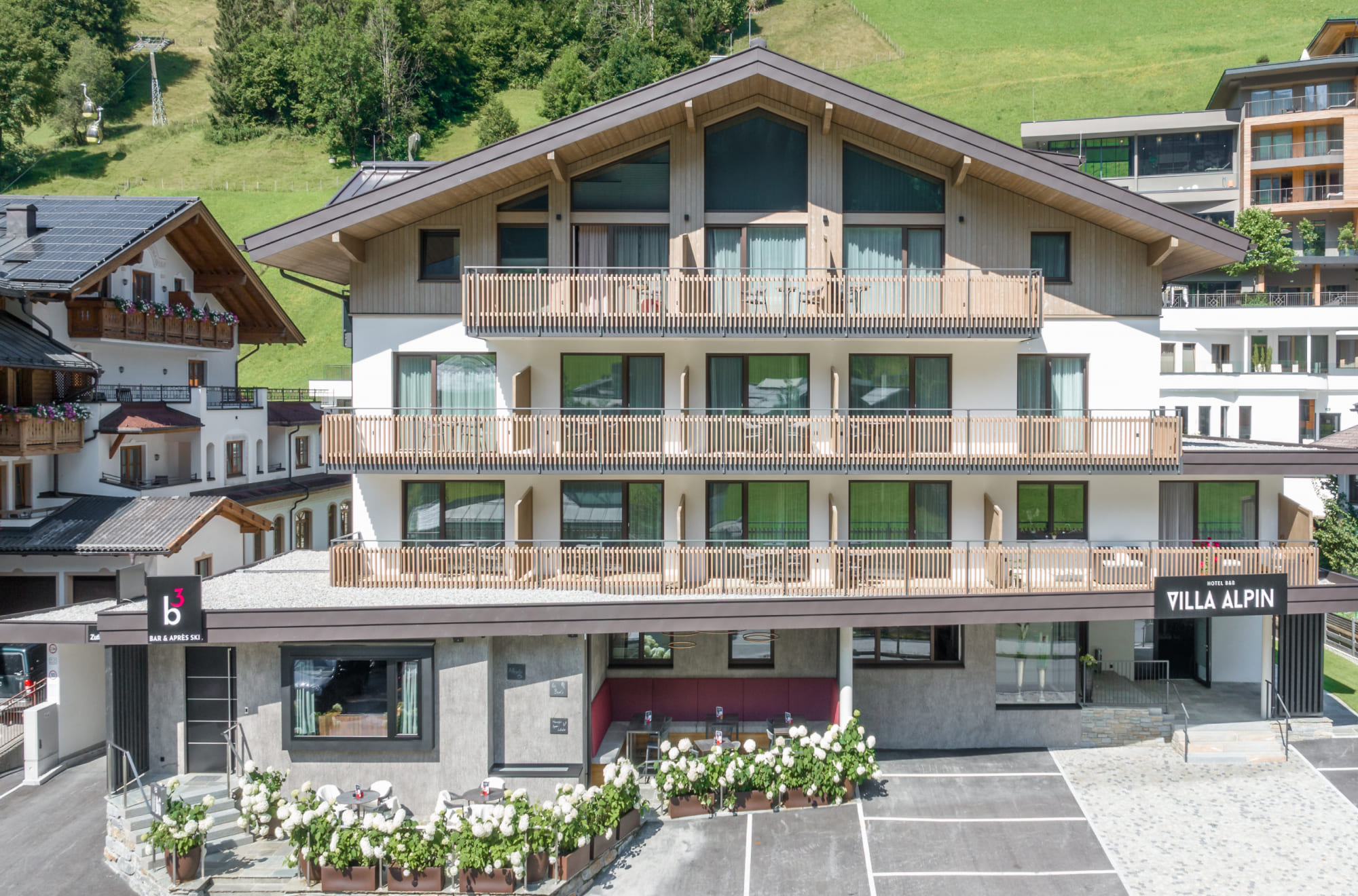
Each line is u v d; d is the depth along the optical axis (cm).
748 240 2020
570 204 1997
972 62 10656
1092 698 2097
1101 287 2030
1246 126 5516
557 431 1922
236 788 1714
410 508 2064
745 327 1884
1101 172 5797
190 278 3262
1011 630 2058
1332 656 2756
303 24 11050
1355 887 1488
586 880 1548
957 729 2064
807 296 1914
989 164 1867
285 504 3478
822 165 1989
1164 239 1944
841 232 2003
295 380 5916
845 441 1903
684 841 1689
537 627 1733
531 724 1789
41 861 1686
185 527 2467
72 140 10031
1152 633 2355
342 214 1870
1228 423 4256
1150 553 1945
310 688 1738
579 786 1616
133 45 12181
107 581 2494
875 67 10975
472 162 1870
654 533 2061
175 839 1497
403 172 2356
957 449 2034
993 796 1830
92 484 2673
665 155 2008
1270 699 2103
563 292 1948
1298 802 1783
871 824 1730
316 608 1691
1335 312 4225
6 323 2573
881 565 1983
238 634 1688
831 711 2089
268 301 3459
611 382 2044
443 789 1747
